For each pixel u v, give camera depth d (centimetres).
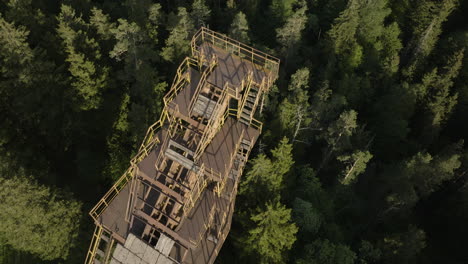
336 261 3077
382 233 3969
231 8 5275
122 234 1953
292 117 3994
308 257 3091
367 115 4934
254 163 3041
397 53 5309
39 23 3794
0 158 2705
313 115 4044
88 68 3366
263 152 3625
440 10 5278
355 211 4172
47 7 4534
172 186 1994
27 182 2445
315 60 5100
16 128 3372
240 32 4188
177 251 1970
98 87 3591
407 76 5184
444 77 4597
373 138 4584
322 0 6031
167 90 4194
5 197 2334
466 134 4903
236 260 3244
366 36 5303
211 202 2062
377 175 4475
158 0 5716
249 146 2147
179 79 2167
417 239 3256
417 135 5012
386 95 4631
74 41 3512
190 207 1961
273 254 2878
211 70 2148
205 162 1953
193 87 2114
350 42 4941
